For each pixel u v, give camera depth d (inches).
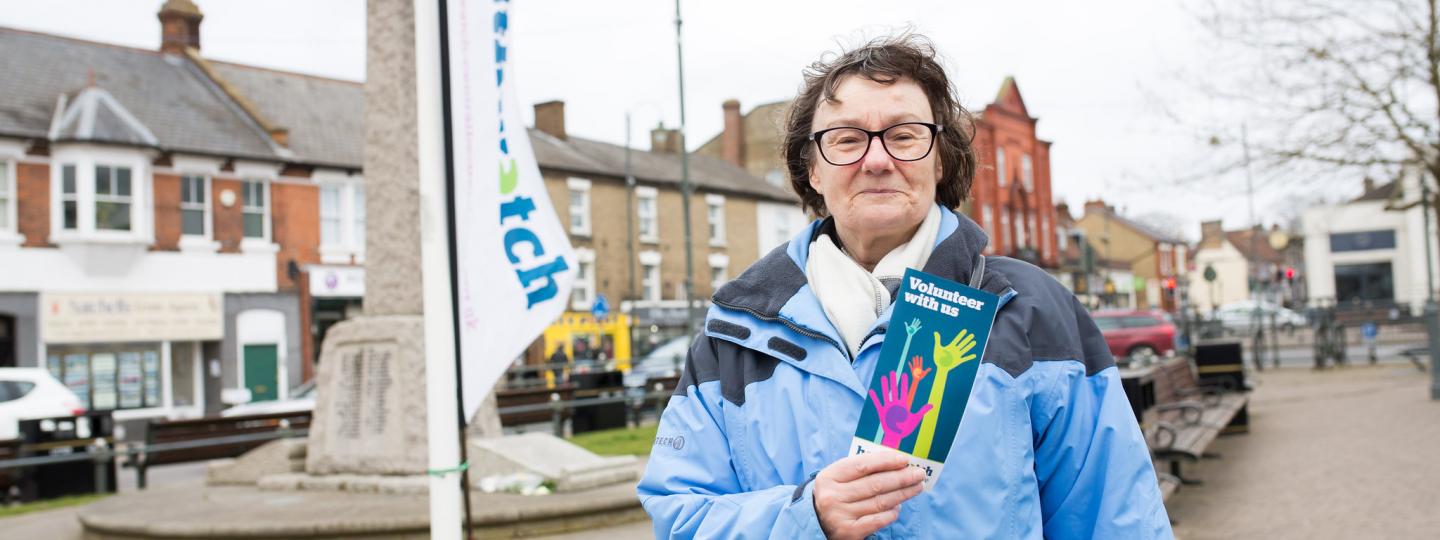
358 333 323.3
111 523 275.9
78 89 1011.9
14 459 418.6
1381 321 1111.0
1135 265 3002.0
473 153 160.4
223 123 1077.1
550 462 307.3
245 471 354.6
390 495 301.1
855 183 80.5
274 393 1055.0
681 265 1390.3
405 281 319.9
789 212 1599.4
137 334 971.3
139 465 452.1
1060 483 76.3
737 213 1494.8
